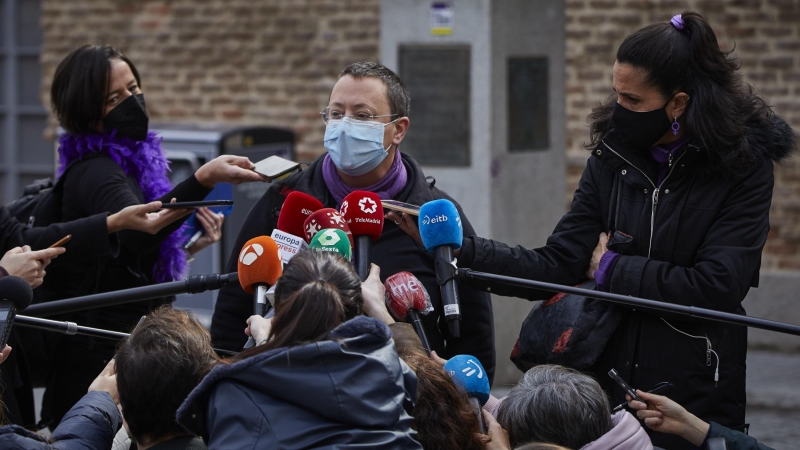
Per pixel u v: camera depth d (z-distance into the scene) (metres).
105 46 4.08
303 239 3.18
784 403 7.37
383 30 7.11
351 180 3.43
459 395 2.58
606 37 8.27
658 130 3.15
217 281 3.06
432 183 3.60
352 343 2.23
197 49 9.18
